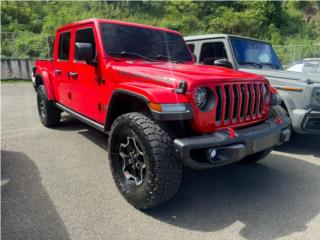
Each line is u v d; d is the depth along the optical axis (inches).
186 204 108.5
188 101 89.7
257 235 90.8
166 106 87.6
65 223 93.6
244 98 105.3
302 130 161.8
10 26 856.9
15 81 568.4
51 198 108.9
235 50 193.8
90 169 136.7
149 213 101.2
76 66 149.6
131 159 104.3
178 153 87.0
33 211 99.7
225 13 1216.8
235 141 93.9
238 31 1153.4
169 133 92.8
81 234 88.4
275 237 90.1
